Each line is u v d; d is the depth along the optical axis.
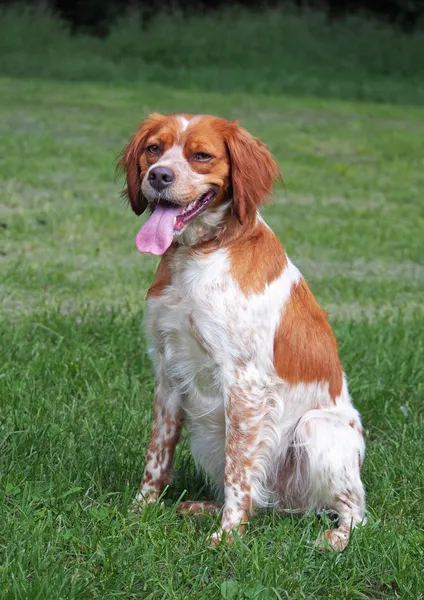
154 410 6.19
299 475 6.04
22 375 7.77
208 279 5.71
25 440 6.46
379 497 6.32
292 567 5.22
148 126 6.15
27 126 22.69
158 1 38.56
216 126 5.91
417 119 27.66
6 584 4.76
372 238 14.52
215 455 6.17
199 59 34.38
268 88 31.80
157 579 5.00
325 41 36.31
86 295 10.70
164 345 6.00
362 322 9.98
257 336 5.72
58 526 5.42
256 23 36.75
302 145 22.62
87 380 7.84
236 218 5.83
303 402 6.06
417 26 38.56
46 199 15.63
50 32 34.81
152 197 5.74
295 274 6.09
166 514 5.74
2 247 12.61
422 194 18.50
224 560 5.29
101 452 6.50
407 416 7.71
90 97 27.73
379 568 5.35
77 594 4.76
